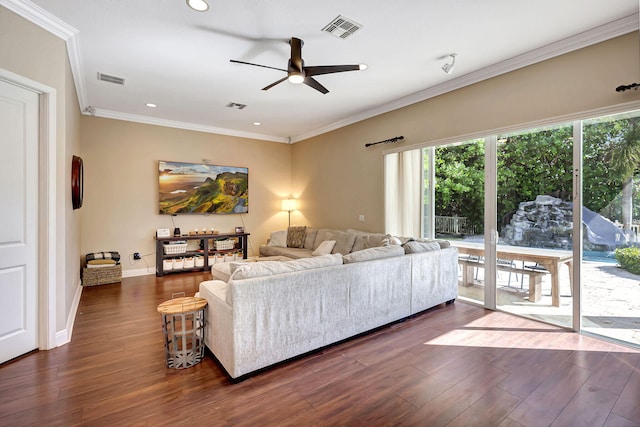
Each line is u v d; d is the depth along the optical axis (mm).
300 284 2492
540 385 2176
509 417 1849
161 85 4105
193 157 6156
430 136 4324
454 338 2971
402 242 4168
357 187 5562
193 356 2463
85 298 4215
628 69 2691
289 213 7352
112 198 5355
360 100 4711
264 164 7070
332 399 2027
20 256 2529
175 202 5895
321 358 2576
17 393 2064
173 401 1998
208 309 2609
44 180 2646
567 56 3049
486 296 3875
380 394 2078
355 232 5129
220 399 2020
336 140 6043
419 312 3682
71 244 3525
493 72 3572
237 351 2174
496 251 3762
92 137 5168
